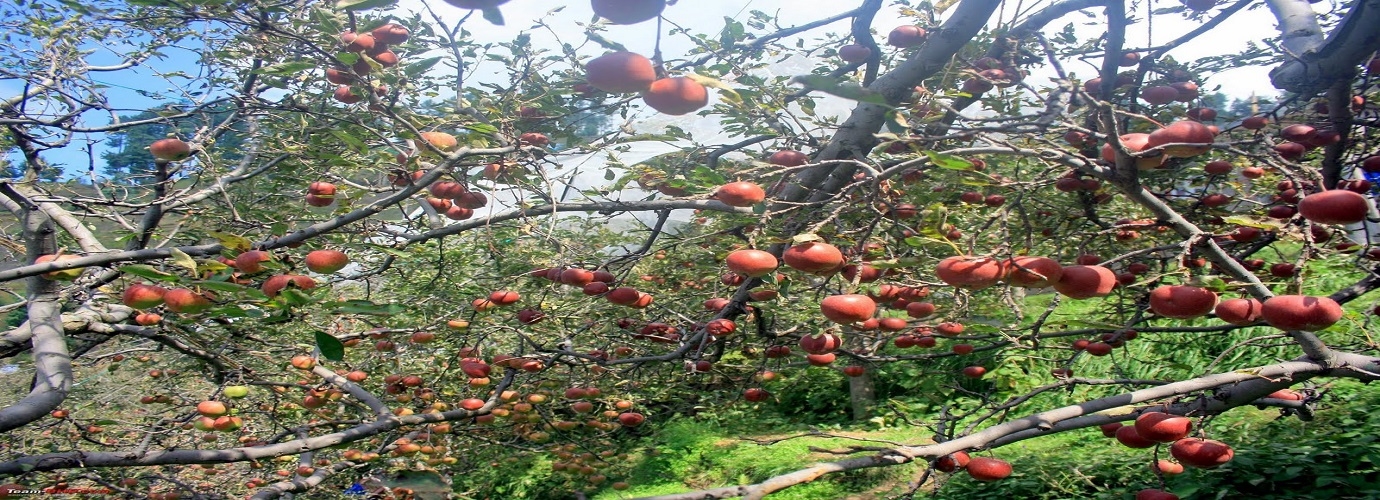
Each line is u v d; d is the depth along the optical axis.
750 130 4.34
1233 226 4.00
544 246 4.97
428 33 4.56
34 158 4.30
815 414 9.91
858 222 3.98
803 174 3.76
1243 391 2.93
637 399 6.39
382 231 3.65
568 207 3.29
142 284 2.87
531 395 5.90
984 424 7.35
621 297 3.86
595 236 6.21
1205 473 5.13
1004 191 4.12
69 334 4.09
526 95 4.54
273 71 2.83
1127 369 7.05
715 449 8.69
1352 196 2.21
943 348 6.55
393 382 5.72
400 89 3.22
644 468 8.45
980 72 4.11
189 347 4.58
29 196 3.85
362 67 3.04
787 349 4.58
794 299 4.93
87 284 4.61
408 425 4.90
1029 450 6.68
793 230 3.56
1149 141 2.59
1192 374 6.63
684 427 9.41
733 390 6.81
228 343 4.98
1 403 7.33
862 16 3.80
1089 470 5.75
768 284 3.72
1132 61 4.28
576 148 3.72
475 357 4.95
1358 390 5.97
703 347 4.04
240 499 5.73
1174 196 4.20
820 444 8.19
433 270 6.00
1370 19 3.16
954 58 4.19
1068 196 4.52
